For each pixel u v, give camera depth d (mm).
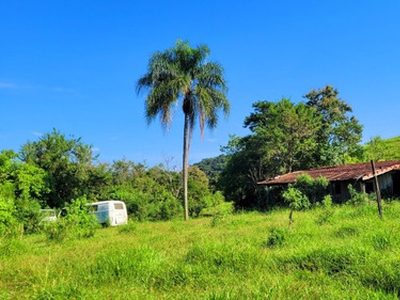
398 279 5082
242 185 36562
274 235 9070
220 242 9086
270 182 29250
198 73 28406
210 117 28328
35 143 36812
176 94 27266
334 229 10547
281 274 6090
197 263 7133
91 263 7645
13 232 15047
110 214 28344
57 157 35938
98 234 17812
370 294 4758
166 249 9695
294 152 36750
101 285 6238
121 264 6949
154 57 27719
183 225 19562
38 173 31719
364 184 24422
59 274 7207
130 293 5598
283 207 26062
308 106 47688
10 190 27438
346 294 4793
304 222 13516
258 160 37438
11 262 9523
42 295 5637
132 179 55500
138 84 28344
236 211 29969
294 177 29281
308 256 6777
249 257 7152
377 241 7406
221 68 28328
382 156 42625
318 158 39031
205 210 38594
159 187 49938
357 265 5902
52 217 25656
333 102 46844
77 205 19516
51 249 12297
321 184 24172
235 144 39281
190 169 62562
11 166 29828
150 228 18984
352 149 41062
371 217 12117
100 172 37812
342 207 20797
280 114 36500
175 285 6051
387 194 25172
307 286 5242
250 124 44125
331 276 5805
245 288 5336
